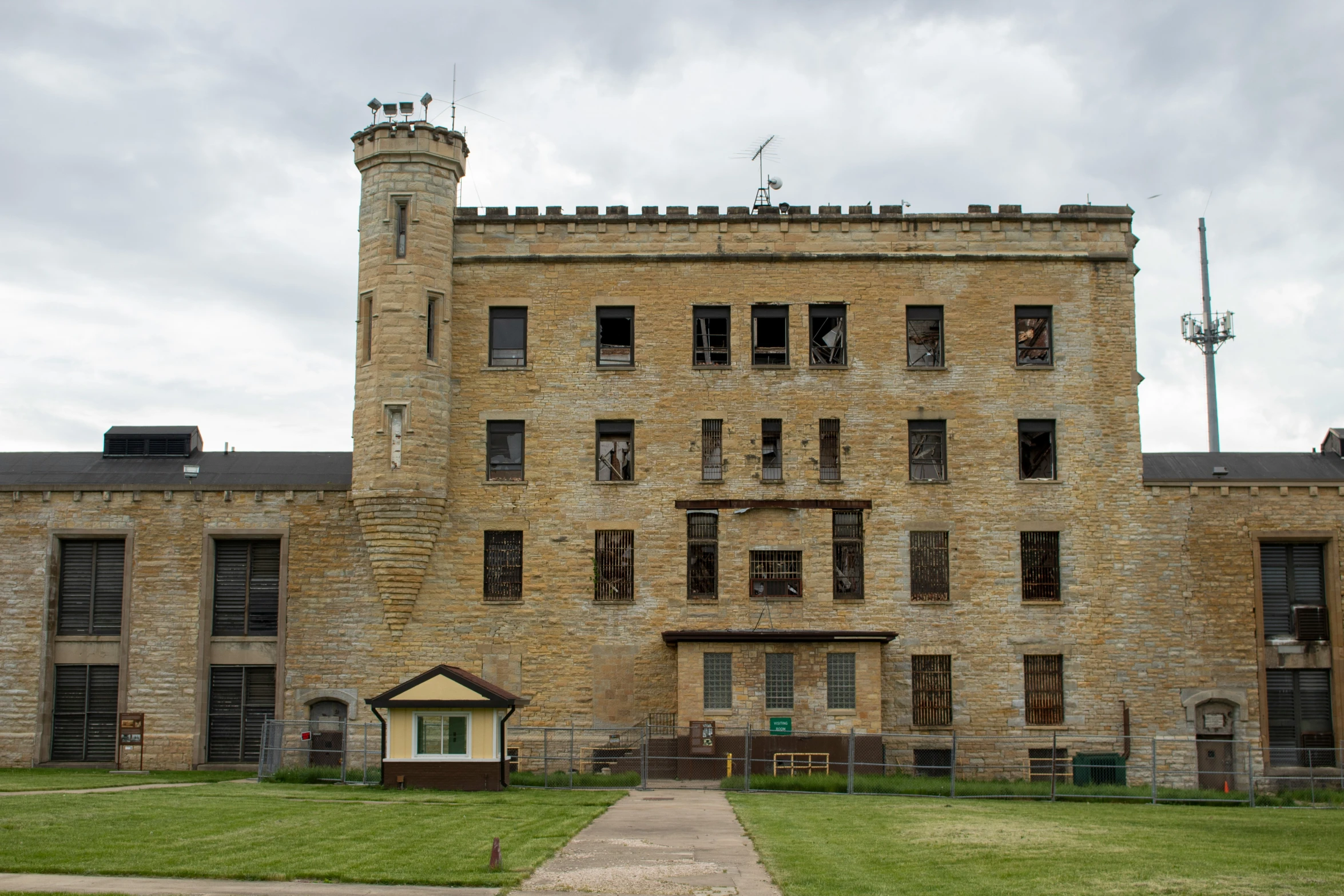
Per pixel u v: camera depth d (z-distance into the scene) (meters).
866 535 38.06
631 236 39.69
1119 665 37.53
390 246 38.22
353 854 17.31
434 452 37.75
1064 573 37.94
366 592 37.91
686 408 38.81
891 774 36.22
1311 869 17.61
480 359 39.09
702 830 20.98
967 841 20.12
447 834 19.45
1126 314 39.31
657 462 38.53
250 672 38.25
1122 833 21.86
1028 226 39.62
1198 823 24.03
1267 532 38.12
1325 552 38.44
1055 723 37.28
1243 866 17.83
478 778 28.12
